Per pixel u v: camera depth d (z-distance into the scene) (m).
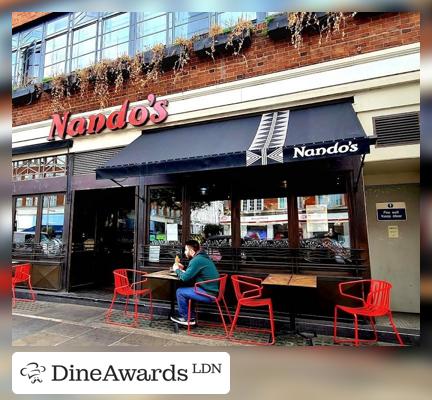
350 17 5.44
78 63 8.16
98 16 8.02
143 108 6.80
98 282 8.14
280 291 5.34
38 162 8.19
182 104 6.57
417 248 5.89
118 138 7.14
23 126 8.35
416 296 5.78
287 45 5.87
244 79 6.12
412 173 6.00
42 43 8.79
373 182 6.21
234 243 5.80
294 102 5.71
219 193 6.06
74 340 4.67
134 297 6.20
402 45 5.09
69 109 7.88
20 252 8.02
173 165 5.05
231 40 6.17
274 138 4.86
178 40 6.68
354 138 4.00
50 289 7.44
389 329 4.62
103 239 8.39
